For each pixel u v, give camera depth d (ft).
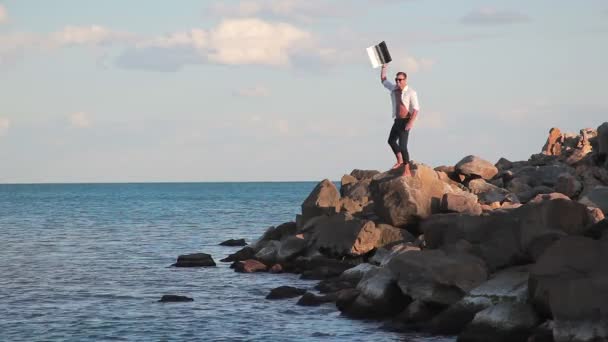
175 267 115.14
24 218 263.29
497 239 67.05
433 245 77.71
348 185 120.06
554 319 50.80
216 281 98.63
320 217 111.14
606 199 84.43
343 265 96.27
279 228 122.83
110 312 76.89
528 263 65.10
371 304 69.21
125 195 632.79
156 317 73.82
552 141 147.74
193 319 72.49
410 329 63.31
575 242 53.83
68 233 189.06
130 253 138.51
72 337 65.62
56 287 94.89
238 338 64.18
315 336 63.52
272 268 105.40
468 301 60.54
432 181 94.43
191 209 331.16
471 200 89.92
